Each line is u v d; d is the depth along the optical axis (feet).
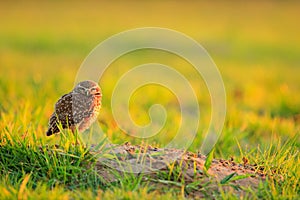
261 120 44.47
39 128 33.86
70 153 28.19
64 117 30.71
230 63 80.12
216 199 25.77
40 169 27.63
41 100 42.70
